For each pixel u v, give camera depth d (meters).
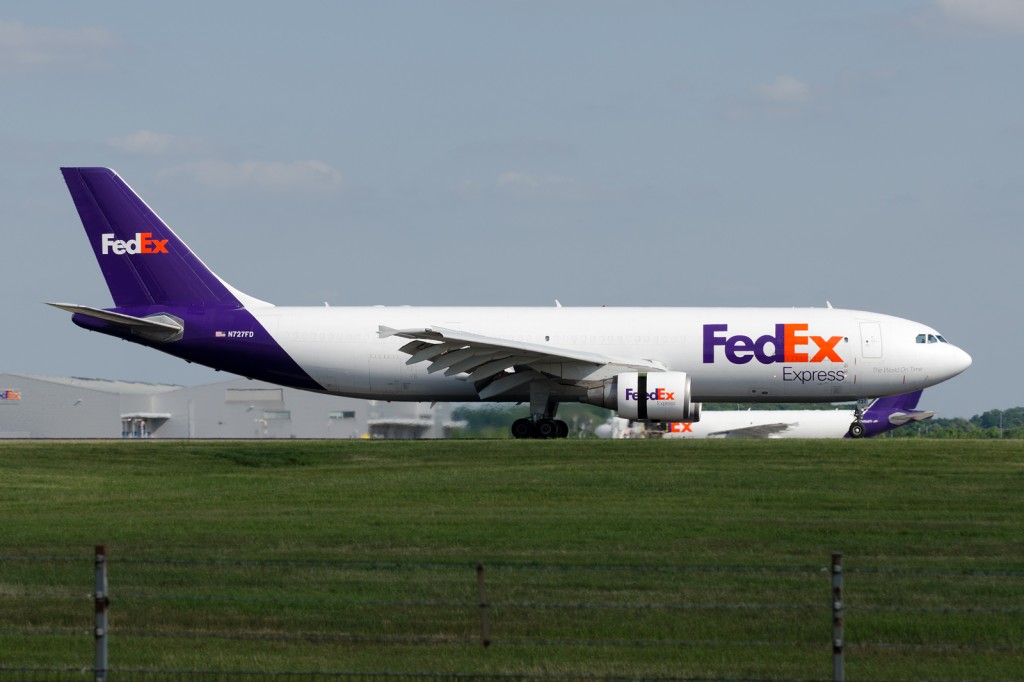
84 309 164.12
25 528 96.19
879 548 86.44
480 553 84.69
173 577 77.31
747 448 138.38
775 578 76.69
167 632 65.62
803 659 61.59
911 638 64.69
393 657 61.66
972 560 82.19
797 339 160.25
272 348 166.50
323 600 68.00
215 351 167.50
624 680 57.38
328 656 61.75
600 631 65.81
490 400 166.88
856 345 159.88
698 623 67.12
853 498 108.50
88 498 115.00
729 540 89.25
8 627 66.56
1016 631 65.38
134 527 96.12
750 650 62.88
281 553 84.94
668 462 129.88
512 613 68.75
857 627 66.38
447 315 166.62
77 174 169.75
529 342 163.12
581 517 99.19
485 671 59.19
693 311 165.12
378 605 70.44
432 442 148.25
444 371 162.62
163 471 133.38
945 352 160.25
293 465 137.25
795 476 120.19
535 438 161.00
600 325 163.50
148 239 169.38
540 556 83.50
